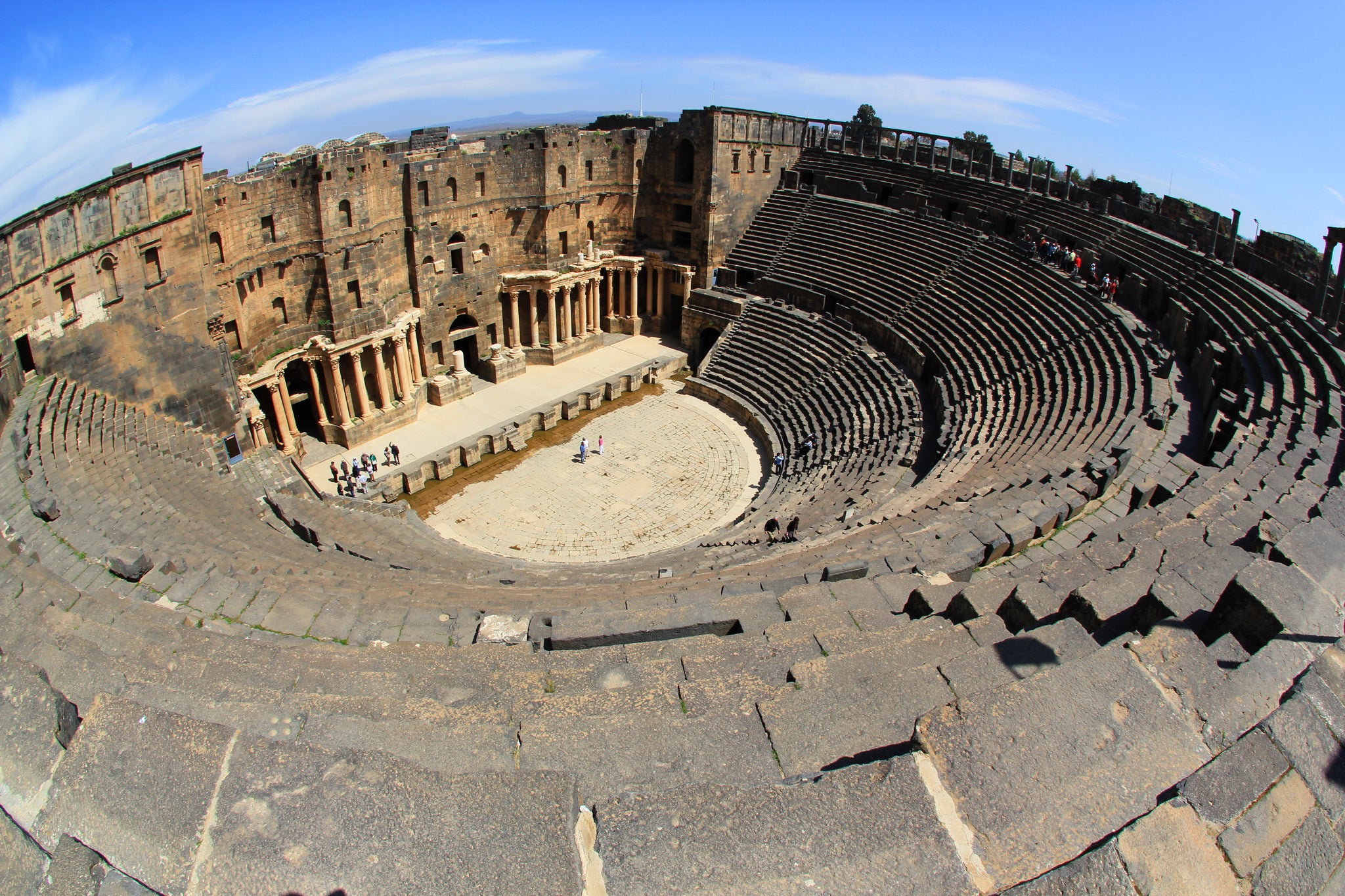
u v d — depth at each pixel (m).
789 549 21.58
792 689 8.98
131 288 30.97
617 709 8.62
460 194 48.81
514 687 9.80
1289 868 5.75
